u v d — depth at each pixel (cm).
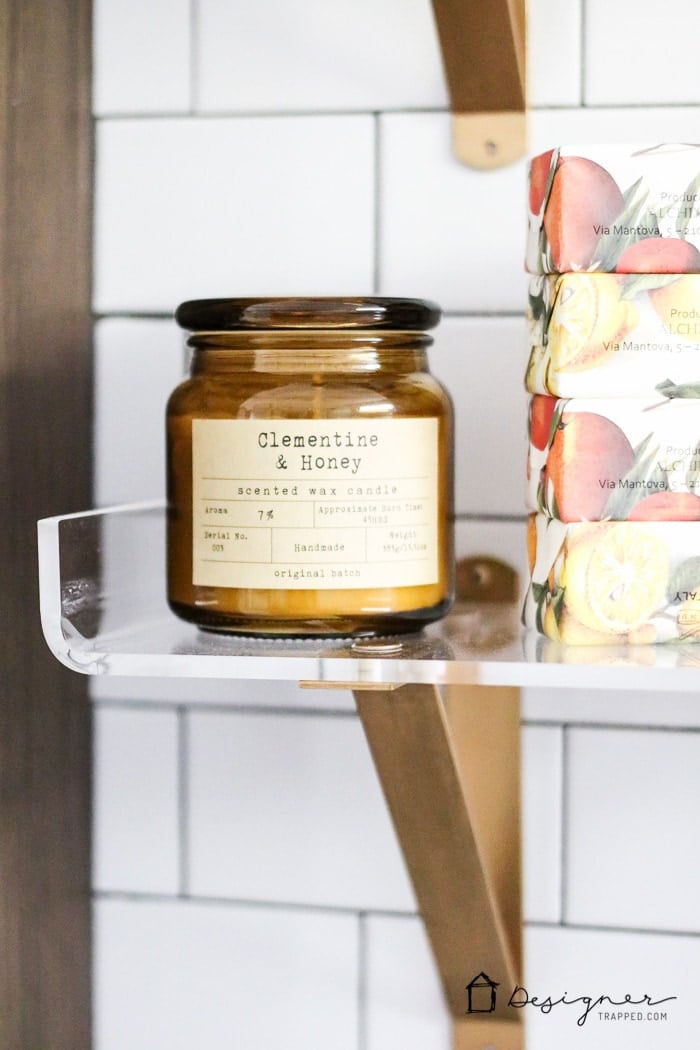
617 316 47
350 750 64
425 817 53
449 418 51
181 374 64
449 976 60
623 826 62
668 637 48
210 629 50
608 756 62
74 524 49
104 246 65
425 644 49
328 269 63
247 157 63
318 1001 65
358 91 62
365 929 64
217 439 48
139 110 64
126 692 66
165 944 66
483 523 62
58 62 60
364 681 44
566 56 61
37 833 59
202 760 66
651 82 60
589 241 47
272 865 65
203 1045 66
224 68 63
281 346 48
